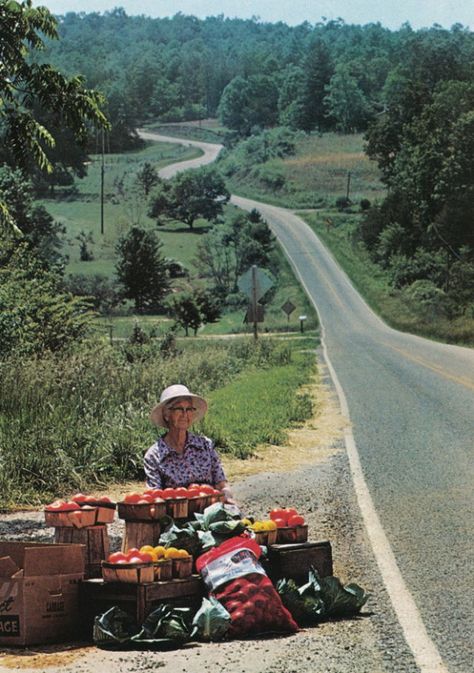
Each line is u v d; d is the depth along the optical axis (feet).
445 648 19.36
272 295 387.34
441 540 29.50
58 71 35.73
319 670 17.87
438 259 382.01
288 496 37.91
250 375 104.94
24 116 35.91
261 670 17.79
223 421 58.03
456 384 89.97
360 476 42.01
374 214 473.26
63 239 458.09
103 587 20.01
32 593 19.75
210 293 370.94
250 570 20.61
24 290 84.17
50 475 39.37
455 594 23.57
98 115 36.24
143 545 22.45
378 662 18.40
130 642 19.31
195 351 121.49
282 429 57.16
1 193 125.39
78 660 18.51
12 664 18.28
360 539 29.86
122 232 481.87
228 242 479.41
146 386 62.64
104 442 44.21
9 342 73.36
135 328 137.59
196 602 20.67
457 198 390.01
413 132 444.14
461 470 42.83
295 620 21.20
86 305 93.61
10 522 33.17
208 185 569.23
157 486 25.75
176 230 549.13
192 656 18.67
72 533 22.03
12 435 43.21
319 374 106.01
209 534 21.20
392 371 108.78
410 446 50.93
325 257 468.34
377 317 324.80
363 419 63.57
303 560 22.43
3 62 35.60
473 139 390.42
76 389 54.49
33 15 35.60
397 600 23.07
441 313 282.77
